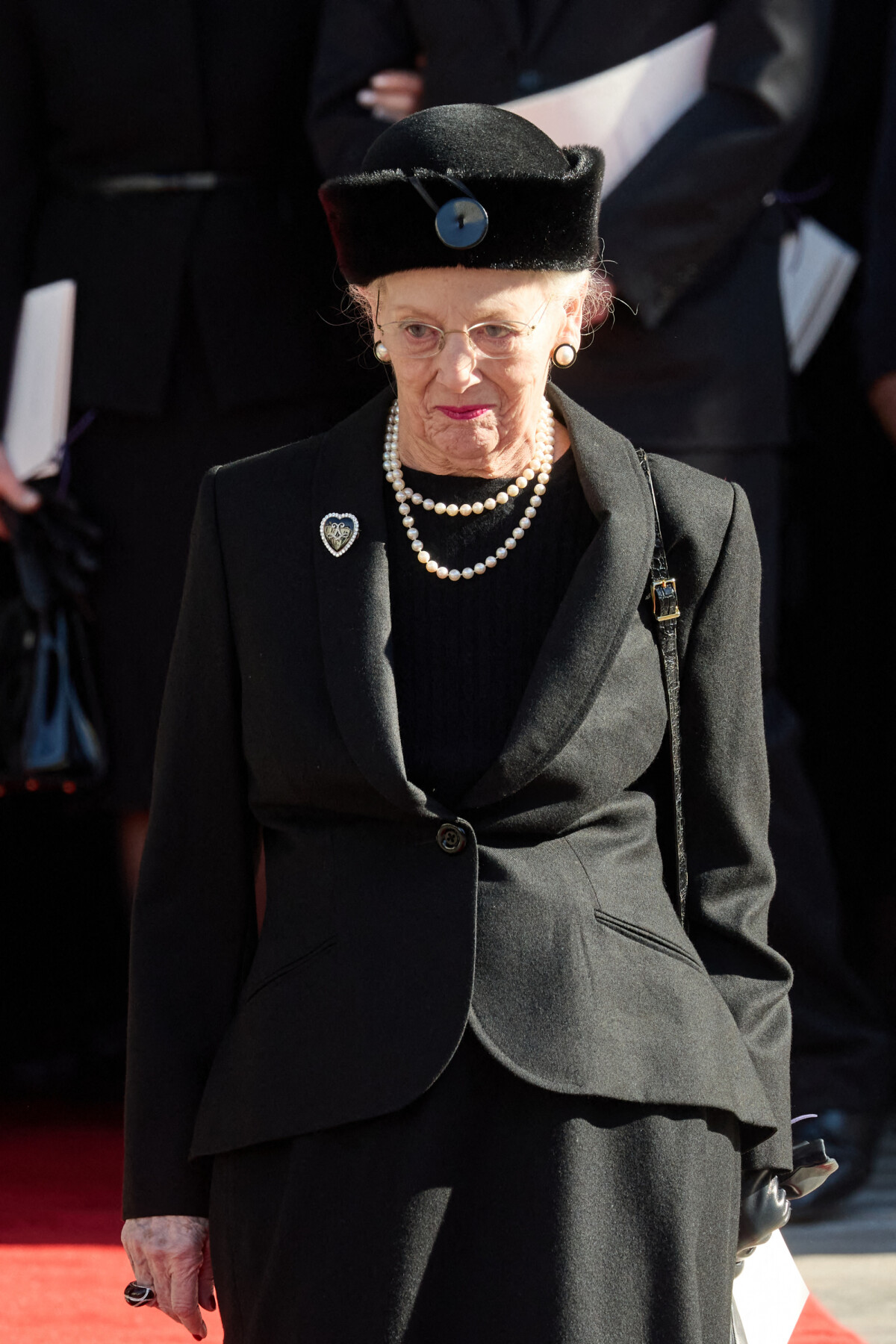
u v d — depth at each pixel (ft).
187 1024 23.41
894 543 56.75
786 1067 23.48
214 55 45.24
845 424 55.62
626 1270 20.58
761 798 23.81
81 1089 55.36
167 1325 34.71
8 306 46.16
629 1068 20.79
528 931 21.03
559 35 41.86
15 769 45.98
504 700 22.21
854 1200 45.80
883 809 58.59
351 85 43.37
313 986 21.45
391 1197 20.49
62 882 61.82
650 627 22.71
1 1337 33.63
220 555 23.15
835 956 46.52
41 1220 41.37
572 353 23.15
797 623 57.93
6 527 46.16
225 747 23.39
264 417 45.96
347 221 21.33
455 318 20.98
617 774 22.00
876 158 47.88
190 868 23.77
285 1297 20.84
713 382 42.91
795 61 41.81
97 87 45.27
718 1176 21.71
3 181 46.21
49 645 45.80
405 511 22.80
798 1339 34.53
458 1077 20.79
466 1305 20.47
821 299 48.01
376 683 21.50
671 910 22.76
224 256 45.55
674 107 42.01
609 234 41.27
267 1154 21.62
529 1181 20.52
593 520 22.88
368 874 21.63
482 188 20.52
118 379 45.44
